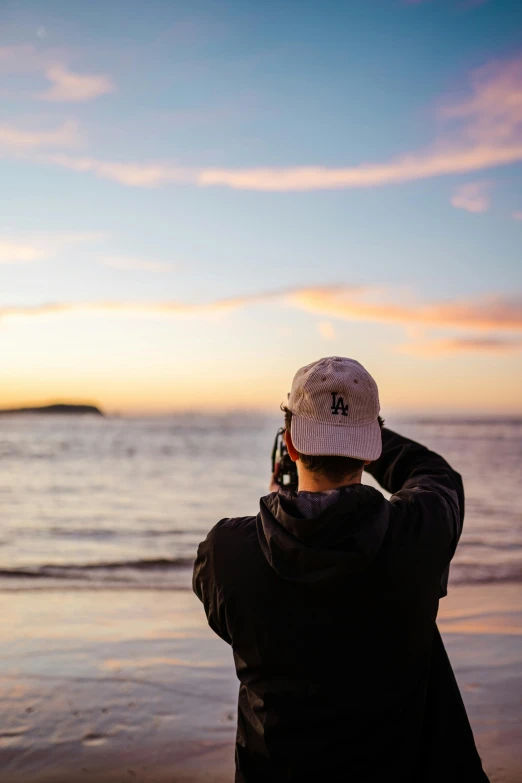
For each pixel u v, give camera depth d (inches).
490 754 134.2
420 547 52.1
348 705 50.4
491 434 2268.7
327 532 50.3
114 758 132.8
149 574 340.2
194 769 129.2
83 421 4446.4
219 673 182.5
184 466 1127.0
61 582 317.7
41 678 176.7
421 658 52.7
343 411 54.3
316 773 50.6
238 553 53.7
